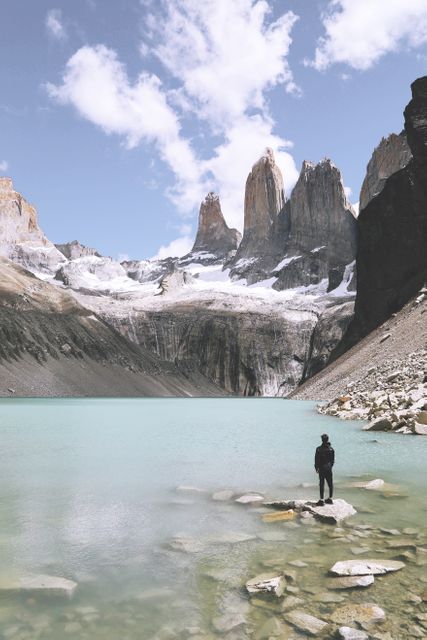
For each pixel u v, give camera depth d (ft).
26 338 463.83
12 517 35.81
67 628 20.02
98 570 26.05
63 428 109.09
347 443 75.66
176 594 23.11
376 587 23.30
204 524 34.06
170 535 31.73
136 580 24.75
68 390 429.38
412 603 21.58
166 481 48.34
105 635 19.42
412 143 319.27
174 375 650.02
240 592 23.21
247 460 61.05
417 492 43.39
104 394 459.73
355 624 19.86
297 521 34.45
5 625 20.26
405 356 148.36
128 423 124.36
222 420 135.54
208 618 20.79
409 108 323.16
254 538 30.83
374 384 139.64
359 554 27.68
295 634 19.33
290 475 51.47
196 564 26.71
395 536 30.89
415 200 303.27
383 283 314.35
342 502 37.55
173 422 127.54
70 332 530.27
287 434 91.04
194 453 67.10
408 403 98.94
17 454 66.69
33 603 22.27
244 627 19.98
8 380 391.65
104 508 38.34
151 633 19.52
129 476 50.93
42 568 26.32
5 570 25.99
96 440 83.71
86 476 50.83
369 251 334.44
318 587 23.43
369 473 52.49
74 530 32.81
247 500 40.09
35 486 46.09
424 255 284.41
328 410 141.49
